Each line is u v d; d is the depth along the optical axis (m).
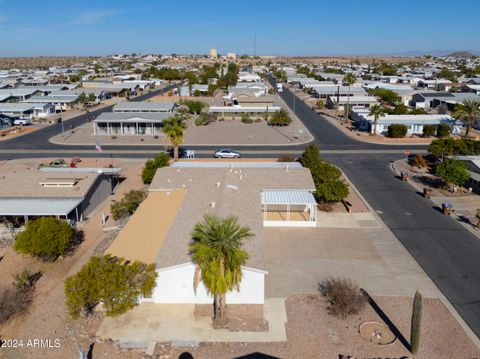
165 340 24.41
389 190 52.22
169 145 79.69
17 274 30.23
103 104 135.00
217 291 23.75
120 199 48.78
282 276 31.38
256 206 37.16
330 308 27.25
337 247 36.38
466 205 46.91
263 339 24.36
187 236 30.98
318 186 45.34
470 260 34.22
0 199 41.12
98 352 23.42
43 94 143.25
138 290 25.48
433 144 63.59
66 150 76.38
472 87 143.25
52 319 26.52
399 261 33.94
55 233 33.47
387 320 26.09
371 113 88.31
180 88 159.62
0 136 87.75
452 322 26.05
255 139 84.69
